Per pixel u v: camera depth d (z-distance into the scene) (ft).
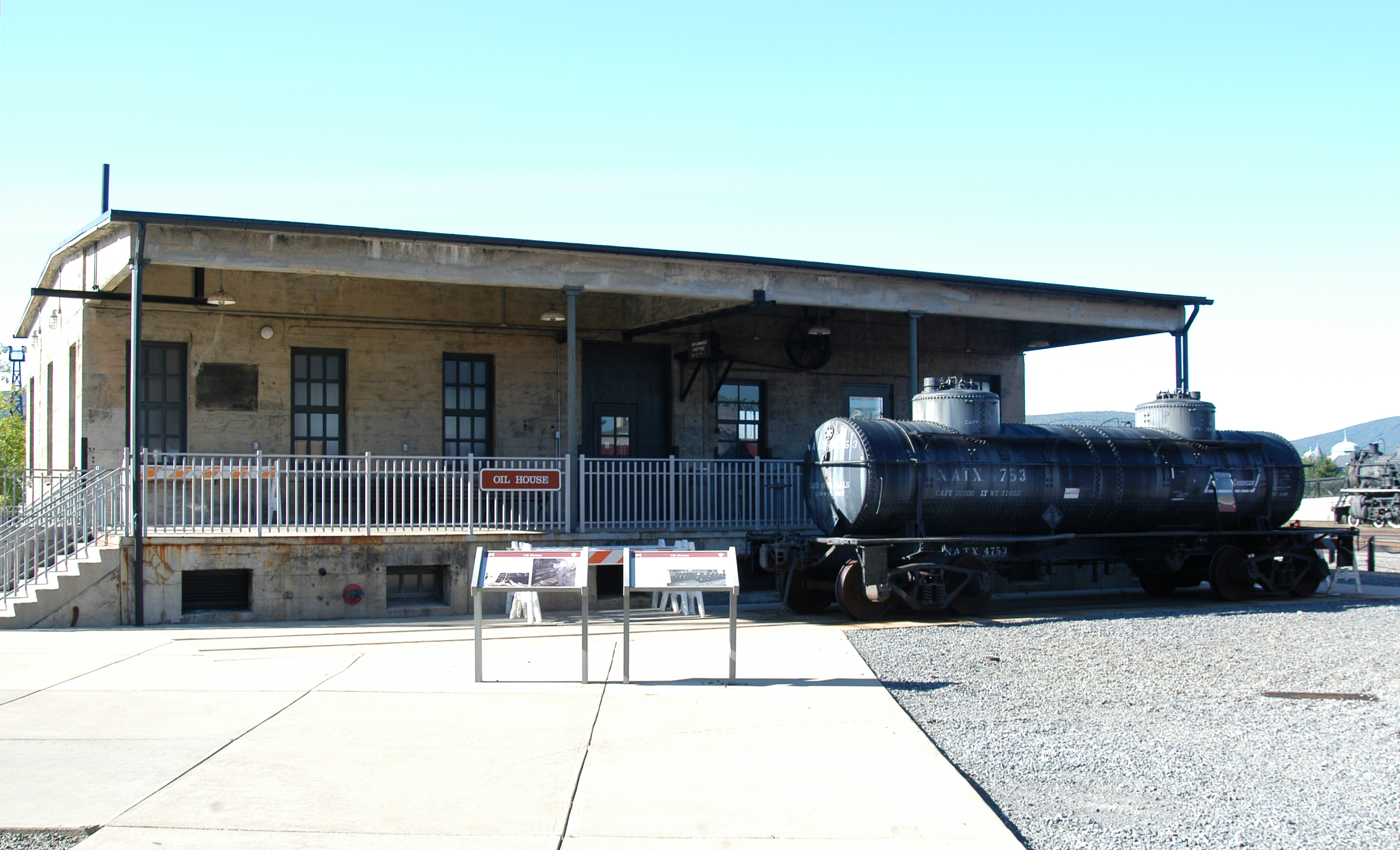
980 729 27.84
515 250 52.34
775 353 72.59
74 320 58.70
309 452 60.59
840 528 52.08
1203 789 22.98
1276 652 39.99
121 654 38.37
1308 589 60.75
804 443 73.20
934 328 76.95
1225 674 35.70
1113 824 20.71
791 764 24.22
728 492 58.80
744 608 55.52
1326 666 37.29
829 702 30.53
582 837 19.62
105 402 56.18
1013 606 56.95
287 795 21.89
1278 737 27.35
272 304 59.67
